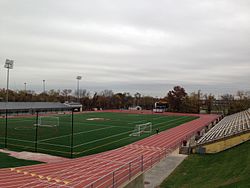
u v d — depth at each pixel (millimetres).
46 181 19703
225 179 17922
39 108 82500
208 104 113062
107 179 20062
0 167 23141
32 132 43312
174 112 106750
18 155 27875
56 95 139750
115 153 29922
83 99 122938
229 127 43031
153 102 137625
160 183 19391
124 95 143500
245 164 19938
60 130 46312
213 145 29219
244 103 104062
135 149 32250
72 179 20297
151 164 24812
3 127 48500
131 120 66250
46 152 29625
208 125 56844
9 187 18328
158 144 35844
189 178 20453
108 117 73812
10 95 112875
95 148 32375
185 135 44156
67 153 29453
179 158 27266
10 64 83625
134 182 16984
